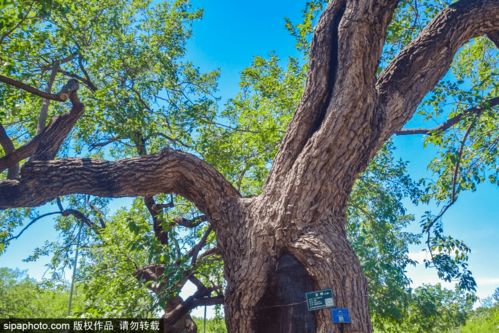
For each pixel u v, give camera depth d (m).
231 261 4.41
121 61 8.91
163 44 10.09
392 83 4.68
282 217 4.15
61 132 4.90
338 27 4.29
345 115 4.11
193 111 8.86
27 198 4.43
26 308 17.09
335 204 4.25
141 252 7.04
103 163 4.65
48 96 4.69
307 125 4.41
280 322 4.00
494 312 25.56
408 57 4.74
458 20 4.77
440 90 6.35
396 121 4.61
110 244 7.12
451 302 9.12
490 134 7.39
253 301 4.14
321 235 3.99
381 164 8.77
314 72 4.47
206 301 7.14
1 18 4.89
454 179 6.52
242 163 8.37
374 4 4.15
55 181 4.46
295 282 4.04
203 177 4.74
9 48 6.22
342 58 4.19
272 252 4.20
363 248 7.15
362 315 3.67
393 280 7.26
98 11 8.72
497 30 5.00
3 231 8.94
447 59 4.77
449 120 6.08
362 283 3.86
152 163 4.66
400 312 7.49
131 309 5.45
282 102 8.66
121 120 8.20
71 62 9.57
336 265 3.80
